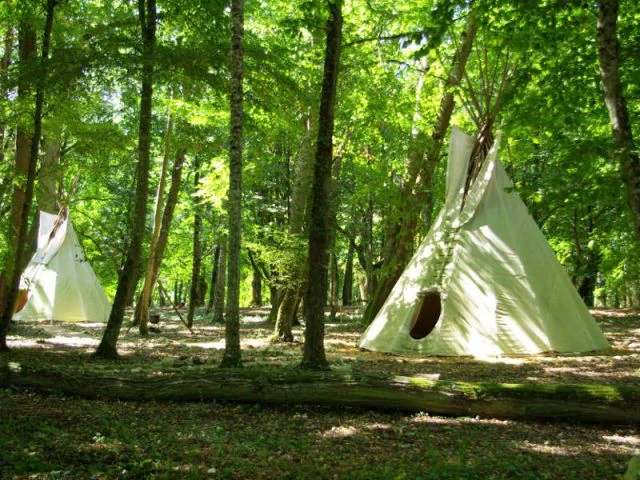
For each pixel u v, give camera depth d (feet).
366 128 51.57
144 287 52.47
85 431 17.88
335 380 21.38
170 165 80.89
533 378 27.63
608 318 65.46
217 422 19.45
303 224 50.34
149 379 22.61
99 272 90.99
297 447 16.76
